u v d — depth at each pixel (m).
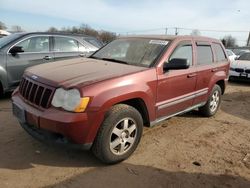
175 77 4.61
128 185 3.47
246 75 11.31
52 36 7.48
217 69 6.00
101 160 3.78
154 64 4.33
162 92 4.39
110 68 4.10
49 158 3.97
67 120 3.29
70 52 7.76
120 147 3.86
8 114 5.69
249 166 4.13
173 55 4.67
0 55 6.50
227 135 5.30
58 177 3.54
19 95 4.07
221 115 6.57
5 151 4.10
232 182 3.69
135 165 3.93
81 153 4.14
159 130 5.29
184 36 5.18
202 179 3.71
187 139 4.95
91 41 8.43
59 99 3.42
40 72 3.96
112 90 3.59
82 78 3.62
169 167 3.94
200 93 5.49
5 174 3.53
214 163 4.15
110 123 3.61
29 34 7.06
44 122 3.42
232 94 9.32
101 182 3.49
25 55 6.88
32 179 3.46
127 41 5.16
